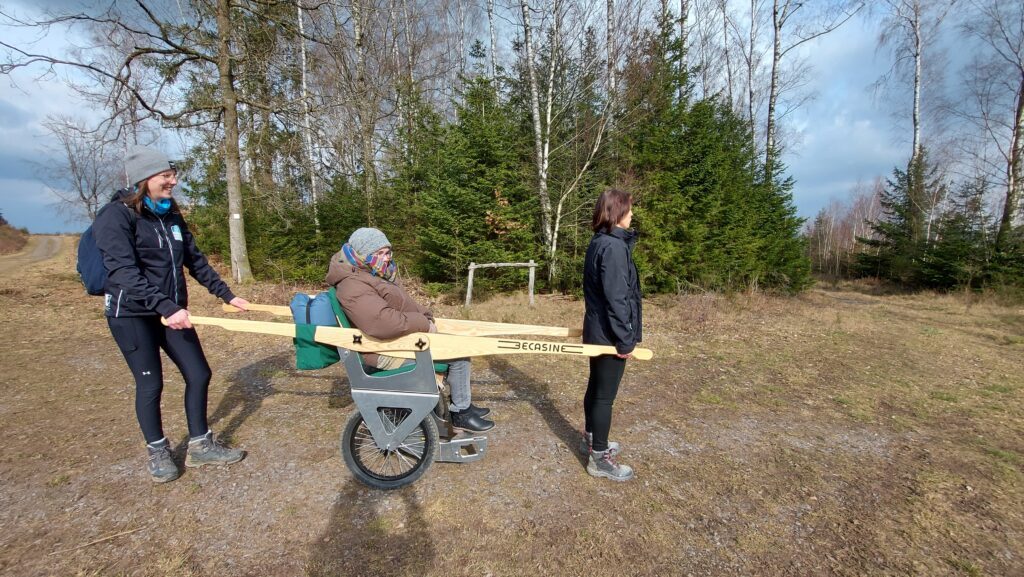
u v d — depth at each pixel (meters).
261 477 2.85
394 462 3.07
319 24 11.98
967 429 3.87
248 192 13.11
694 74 13.66
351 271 2.64
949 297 15.47
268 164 12.51
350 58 13.27
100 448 3.18
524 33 10.73
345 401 4.09
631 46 10.22
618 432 3.61
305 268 12.05
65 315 7.45
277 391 4.33
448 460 2.84
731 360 5.74
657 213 10.89
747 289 11.12
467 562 2.17
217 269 14.02
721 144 11.66
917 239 20.16
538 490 2.76
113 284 2.49
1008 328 8.92
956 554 2.32
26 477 2.80
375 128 13.76
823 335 7.32
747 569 2.18
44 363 5.08
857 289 20.67
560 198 10.77
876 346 6.74
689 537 2.39
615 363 2.75
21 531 2.32
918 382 5.09
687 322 7.72
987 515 2.65
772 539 2.40
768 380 5.02
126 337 2.57
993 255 15.89
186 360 2.81
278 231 12.65
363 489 2.73
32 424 3.55
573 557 2.22
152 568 2.10
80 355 5.41
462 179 10.38
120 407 3.91
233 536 2.32
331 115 12.00
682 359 5.73
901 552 2.32
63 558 2.14
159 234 2.64
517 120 11.87
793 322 8.32
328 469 2.95
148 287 2.46
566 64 10.66
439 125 12.27
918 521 2.58
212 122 11.55
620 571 2.14
